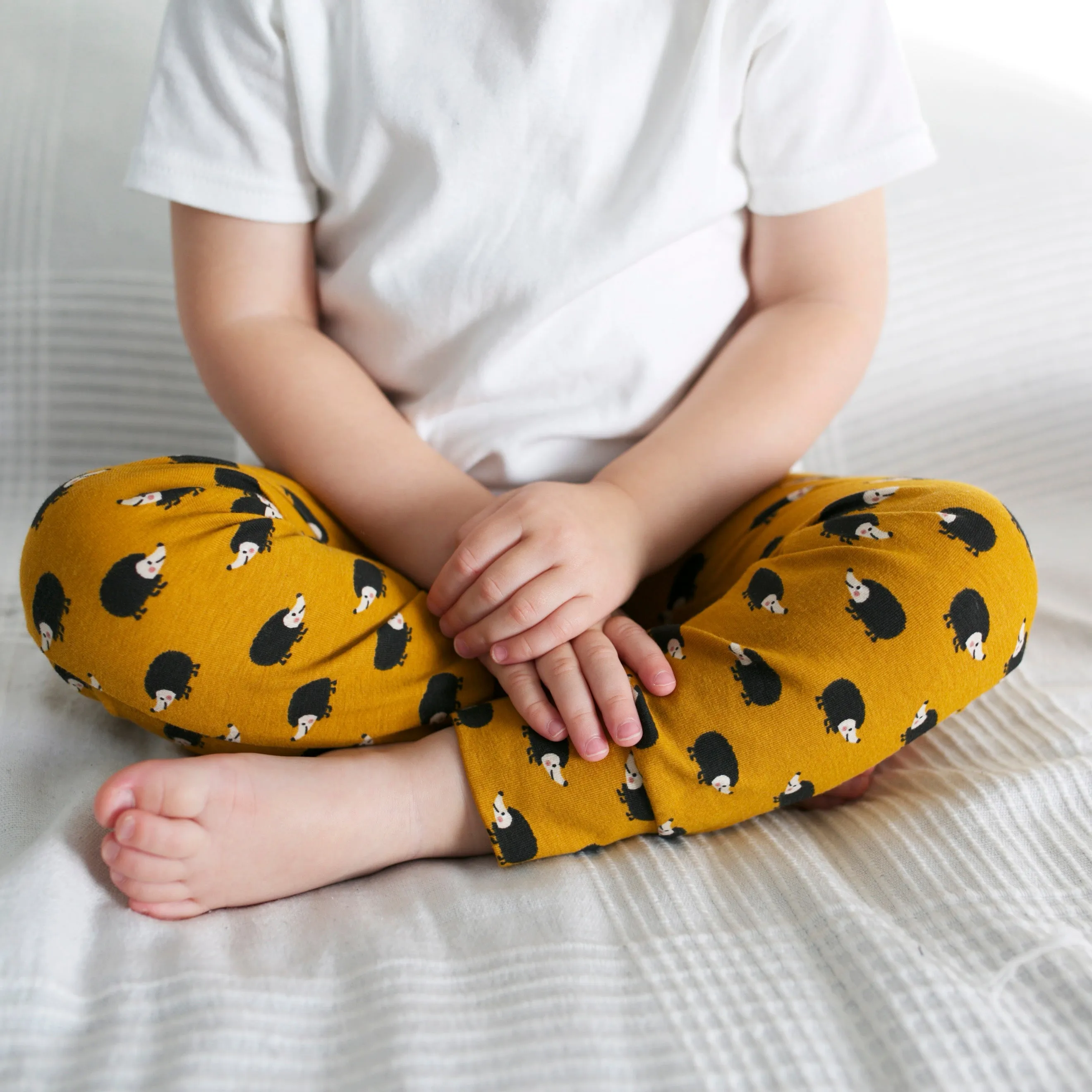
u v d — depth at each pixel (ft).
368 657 2.08
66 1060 1.45
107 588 1.92
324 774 1.93
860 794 2.25
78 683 2.07
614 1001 1.57
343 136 2.64
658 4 2.60
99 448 3.63
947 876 1.85
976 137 4.02
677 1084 1.42
